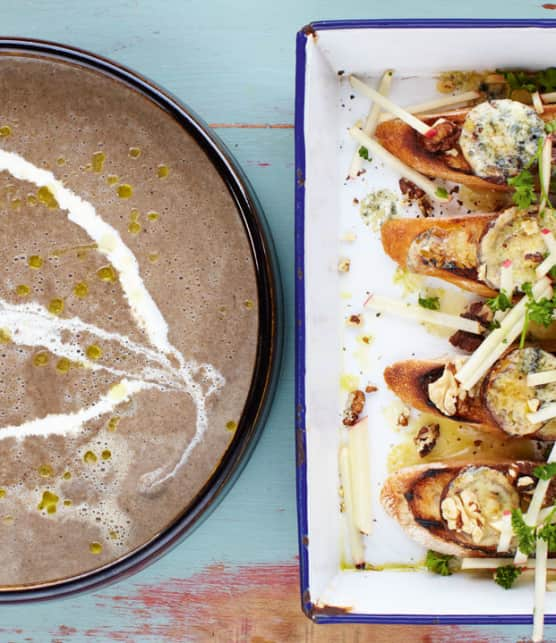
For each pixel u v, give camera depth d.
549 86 0.76
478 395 0.74
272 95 0.80
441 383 0.74
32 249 0.77
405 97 0.77
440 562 0.75
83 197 0.77
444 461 0.76
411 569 0.76
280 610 0.80
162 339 0.76
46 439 0.77
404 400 0.76
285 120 0.80
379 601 0.72
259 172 0.80
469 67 0.76
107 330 0.77
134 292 0.76
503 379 0.73
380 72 0.77
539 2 0.78
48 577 0.77
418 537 0.75
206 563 0.80
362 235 0.77
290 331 0.80
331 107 0.76
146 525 0.76
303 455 0.71
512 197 0.74
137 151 0.76
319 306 0.74
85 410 0.77
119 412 0.77
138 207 0.76
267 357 0.72
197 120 0.73
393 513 0.75
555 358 0.73
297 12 0.80
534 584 0.74
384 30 0.72
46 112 0.76
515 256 0.73
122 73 0.73
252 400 0.72
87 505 0.77
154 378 0.76
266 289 0.72
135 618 0.81
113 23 0.80
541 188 0.73
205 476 0.76
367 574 0.76
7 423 0.77
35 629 0.81
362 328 0.77
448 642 0.79
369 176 0.77
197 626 0.80
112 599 0.81
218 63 0.80
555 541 0.71
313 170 0.73
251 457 0.80
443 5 0.79
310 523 0.72
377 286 0.77
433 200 0.77
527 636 0.78
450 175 0.75
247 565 0.80
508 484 0.73
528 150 0.73
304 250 0.72
